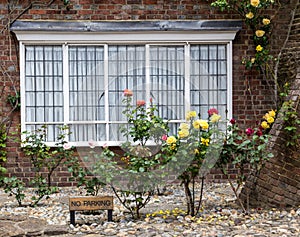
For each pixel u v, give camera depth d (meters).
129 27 9.73
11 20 9.63
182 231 6.24
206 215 7.03
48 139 9.81
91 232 6.30
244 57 9.97
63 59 9.77
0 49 9.71
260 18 9.91
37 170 8.85
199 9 9.89
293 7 9.77
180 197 8.55
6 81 9.74
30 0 9.67
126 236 6.05
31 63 9.80
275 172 7.52
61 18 9.73
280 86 9.83
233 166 9.95
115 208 7.68
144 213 7.27
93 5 9.77
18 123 9.80
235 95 10.01
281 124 7.68
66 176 9.85
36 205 7.96
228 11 9.89
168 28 9.75
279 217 6.89
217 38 9.87
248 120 10.00
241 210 7.33
